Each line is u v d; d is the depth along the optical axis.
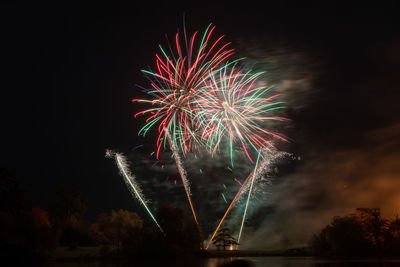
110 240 111.69
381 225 84.38
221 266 33.41
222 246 99.06
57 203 114.88
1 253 61.53
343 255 83.50
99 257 79.31
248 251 97.06
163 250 78.00
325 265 53.34
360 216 86.38
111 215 126.00
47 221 77.19
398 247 81.94
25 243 63.03
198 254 84.25
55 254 79.25
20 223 63.12
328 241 86.88
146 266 55.44
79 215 120.38
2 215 62.12
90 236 106.12
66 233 104.12
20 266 55.62
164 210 82.00
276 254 93.50
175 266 55.03
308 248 99.81
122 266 55.91
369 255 82.38
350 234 83.50
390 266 49.31
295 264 57.88
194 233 85.19
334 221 87.31
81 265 58.91
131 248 79.62
